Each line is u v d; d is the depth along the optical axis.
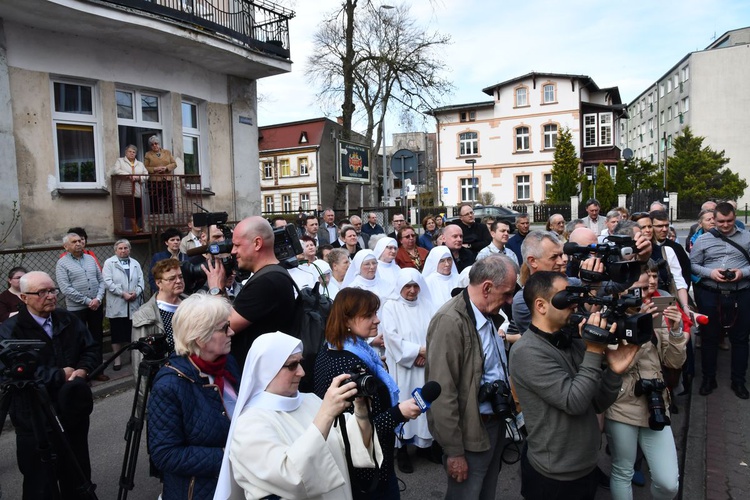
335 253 6.19
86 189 9.63
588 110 44.31
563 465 2.62
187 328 2.62
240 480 2.04
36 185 8.96
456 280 5.63
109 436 5.38
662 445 3.22
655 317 3.28
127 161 9.99
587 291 2.43
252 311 3.08
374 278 5.61
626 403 3.21
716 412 5.38
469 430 3.00
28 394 3.32
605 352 2.61
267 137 48.34
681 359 3.58
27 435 3.45
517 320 3.97
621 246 2.41
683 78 55.41
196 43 10.30
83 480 3.40
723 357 7.30
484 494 3.22
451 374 2.98
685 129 43.62
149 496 4.21
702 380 6.06
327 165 46.78
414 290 4.60
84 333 4.11
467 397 3.02
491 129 45.03
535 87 43.47
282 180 47.50
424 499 3.98
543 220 34.69
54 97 9.43
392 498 2.54
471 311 3.10
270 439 2.02
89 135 9.92
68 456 3.34
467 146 46.03
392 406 2.62
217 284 3.49
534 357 2.64
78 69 9.56
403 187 14.47
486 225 9.49
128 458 3.34
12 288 6.27
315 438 1.98
